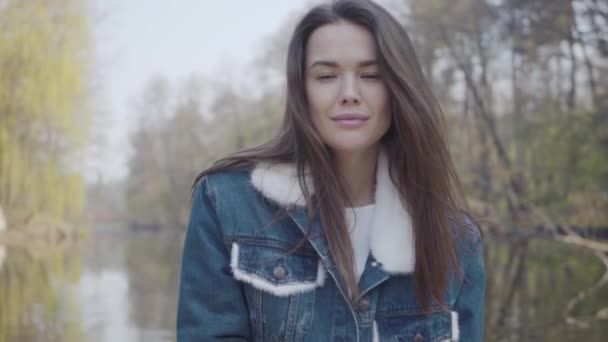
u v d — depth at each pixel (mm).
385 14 1276
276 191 1271
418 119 1266
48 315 7254
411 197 1298
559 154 18047
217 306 1260
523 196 19562
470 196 21266
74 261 14898
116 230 45281
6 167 18906
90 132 20719
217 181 1313
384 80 1261
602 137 16984
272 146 1328
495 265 11156
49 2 19453
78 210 20859
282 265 1259
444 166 1311
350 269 1246
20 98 18766
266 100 32719
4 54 18469
